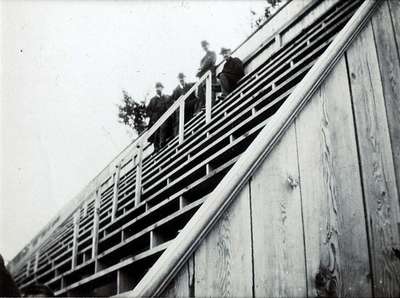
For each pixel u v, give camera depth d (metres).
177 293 1.42
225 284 1.53
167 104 8.98
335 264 1.75
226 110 6.35
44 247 13.59
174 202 4.33
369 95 2.34
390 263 1.88
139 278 3.85
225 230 1.61
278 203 1.78
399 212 2.05
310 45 5.37
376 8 2.76
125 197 7.27
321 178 1.93
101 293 4.84
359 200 1.96
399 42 2.78
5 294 1.94
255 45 8.58
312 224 1.81
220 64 8.66
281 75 5.08
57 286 7.03
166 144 8.63
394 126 2.33
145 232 4.08
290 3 7.88
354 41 2.47
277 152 1.87
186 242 1.51
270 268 1.64
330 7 6.79
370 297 1.74
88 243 7.04
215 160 4.23
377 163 2.12
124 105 20.28
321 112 2.10
